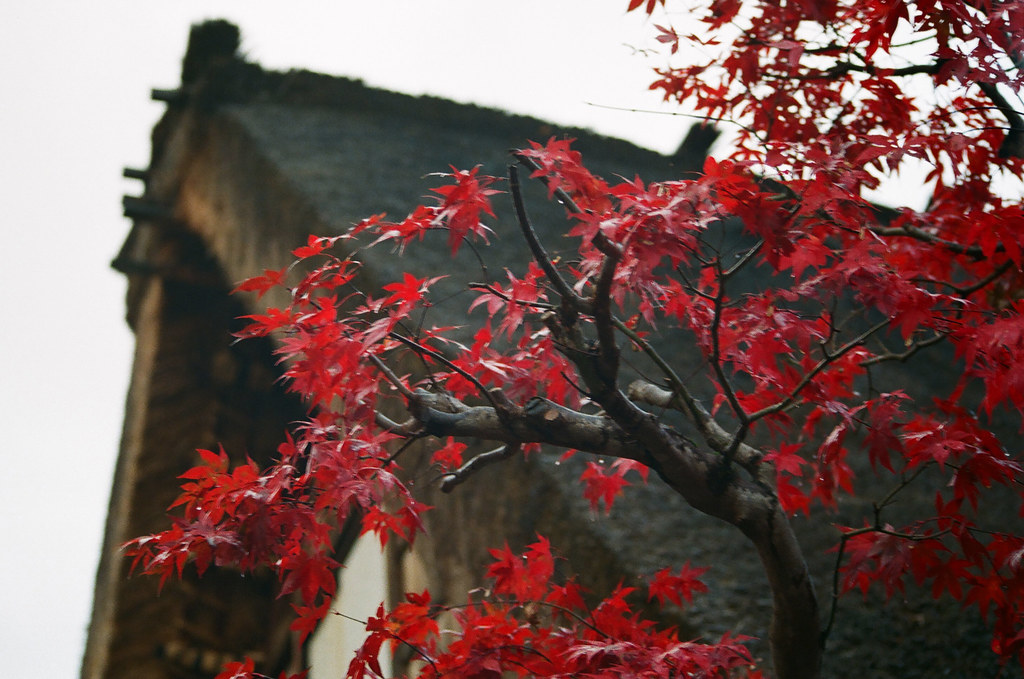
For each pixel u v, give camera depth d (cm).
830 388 184
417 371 328
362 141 643
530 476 296
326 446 153
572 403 180
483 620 171
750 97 214
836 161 152
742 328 176
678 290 173
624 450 164
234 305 693
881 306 151
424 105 747
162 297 684
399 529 180
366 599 430
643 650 159
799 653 172
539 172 141
